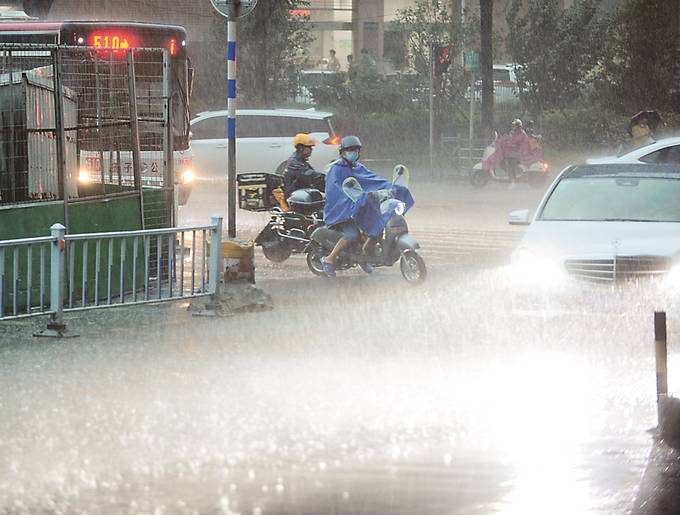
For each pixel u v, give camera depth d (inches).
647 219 1103.0
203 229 1062.4
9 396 736.3
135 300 1029.8
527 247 1073.5
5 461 593.6
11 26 1731.1
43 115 1101.7
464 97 3410.4
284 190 1427.2
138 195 1194.0
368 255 1296.8
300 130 2488.9
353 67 3531.0
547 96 3440.0
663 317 657.0
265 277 1333.7
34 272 1048.8
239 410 699.4
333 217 1305.4
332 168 1309.1
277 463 585.6
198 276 1290.6
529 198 2466.8
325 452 607.8
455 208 2228.1
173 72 1781.5
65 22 1738.4
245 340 936.9
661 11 3410.4
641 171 1165.7
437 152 3137.3
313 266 1353.3
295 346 911.0
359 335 957.8
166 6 3740.2
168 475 569.3
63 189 1086.4
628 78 3420.3
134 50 1209.4
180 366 831.1
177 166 1798.7
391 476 563.5
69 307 981.2
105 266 1131.9
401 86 3449.8
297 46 3454.7
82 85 1233.4
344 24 4717.0
